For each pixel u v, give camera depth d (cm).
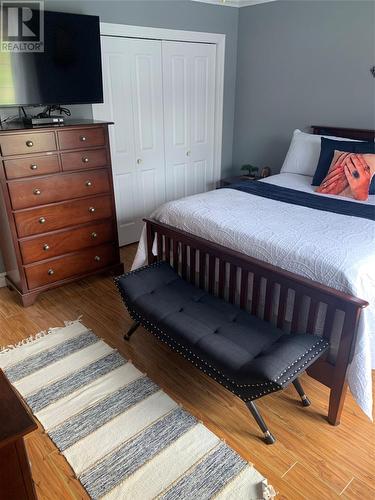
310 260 178
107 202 299
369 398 167
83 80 283
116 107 343
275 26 376
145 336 251
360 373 164
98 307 283
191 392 205
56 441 175
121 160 362
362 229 206
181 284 232
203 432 179
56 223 276
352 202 258
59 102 276
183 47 373
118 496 151
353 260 172
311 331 180
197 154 428
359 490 153
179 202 253
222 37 398
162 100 375
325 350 172
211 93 417
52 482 157
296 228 208
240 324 193
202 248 220
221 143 444
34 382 210
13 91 254
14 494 107
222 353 171
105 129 280
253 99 420
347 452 169
